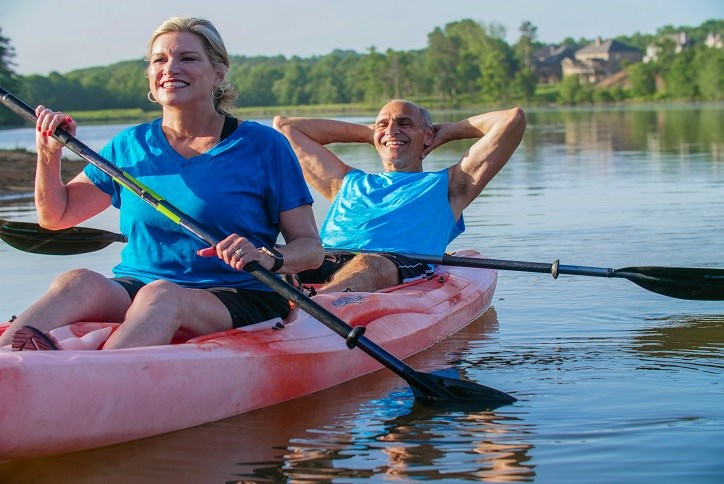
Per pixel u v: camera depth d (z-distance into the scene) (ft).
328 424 13.80
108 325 13.70
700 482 11.42
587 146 79.97
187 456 12.39
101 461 12.18
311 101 414.62
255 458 12.37
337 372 16.07
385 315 18.19
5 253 29.63
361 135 25.62
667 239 29.99
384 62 389.39
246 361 14.08
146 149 14.98
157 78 14.62
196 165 14.64
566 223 34.27
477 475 11.76
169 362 12.94
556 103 359.87
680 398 14.85
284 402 14.88
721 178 48.49
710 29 587.27
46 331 13.28
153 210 14.51
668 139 86.07
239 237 13.73
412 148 24.25
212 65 14.80
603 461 12.15
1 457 11.64
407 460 12.32
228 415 13.92
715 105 243.40
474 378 16.40
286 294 13.85
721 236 30.19
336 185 25.13
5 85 290.15
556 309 21.86
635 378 16.11
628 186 46.37
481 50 421.59
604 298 22.80
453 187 23.76
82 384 11.89
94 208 15.53
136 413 12.55
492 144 23.36
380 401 15.06
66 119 14.69
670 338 18.90
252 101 418.92
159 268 14.79
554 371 16.72
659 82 352.08
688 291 18.58
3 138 132.87
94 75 410.31
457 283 22.09
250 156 14.71
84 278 13.79
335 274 20.51
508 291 24.07
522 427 13.61
